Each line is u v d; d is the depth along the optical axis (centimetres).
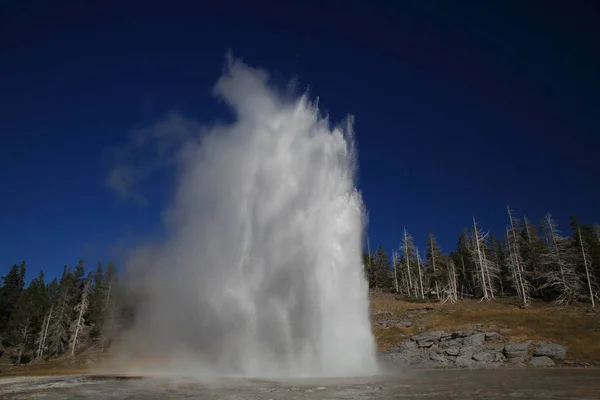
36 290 9256
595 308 5356
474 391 1406
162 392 1543
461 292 8169
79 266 7512
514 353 3459
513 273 7150
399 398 1251
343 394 1377
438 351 3875
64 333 6725
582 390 1408
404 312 5747
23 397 1494
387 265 10581
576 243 7012
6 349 7750
